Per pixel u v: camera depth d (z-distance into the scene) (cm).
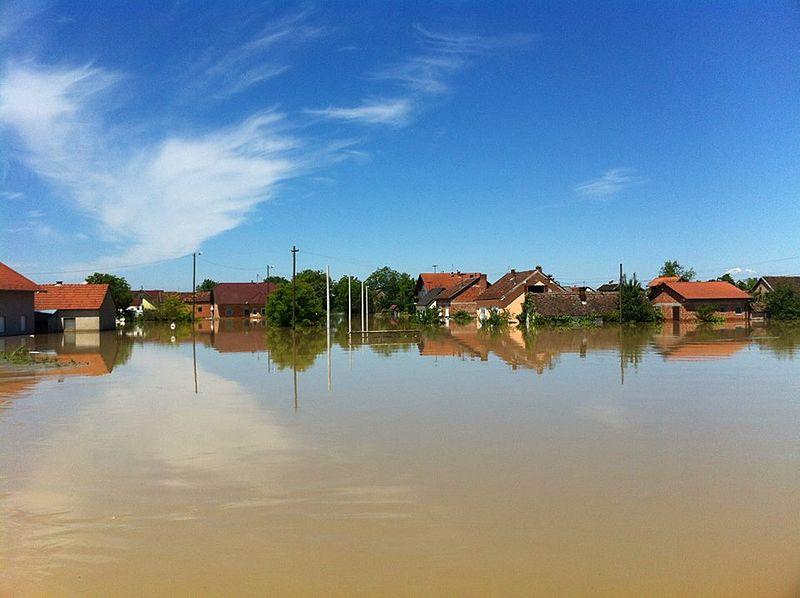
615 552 746
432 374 2361
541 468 1091
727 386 2000
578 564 716
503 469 1085
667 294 7562
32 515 879
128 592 667
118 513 885
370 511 884
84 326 5675
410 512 880
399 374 2367
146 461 1145
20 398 1842
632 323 6625
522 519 850
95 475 1061
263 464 1121
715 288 7625
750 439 1295
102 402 1767
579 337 4475
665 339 4172
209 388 2025
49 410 1645
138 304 12019
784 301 7269
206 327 6638
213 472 1074
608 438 1307
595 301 7025
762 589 657
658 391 1906
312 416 1551
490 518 854
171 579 693
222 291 10369
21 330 4988
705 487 982
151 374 2400
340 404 1716
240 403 1741
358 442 1281
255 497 945
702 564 714
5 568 722
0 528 834
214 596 656
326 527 828
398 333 5056
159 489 987
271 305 6488
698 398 1781
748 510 879
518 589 662
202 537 800
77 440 1307
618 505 902
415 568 711
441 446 1246
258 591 665
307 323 6253
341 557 740
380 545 771
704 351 3238
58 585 683
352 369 2544
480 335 4822
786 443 1260
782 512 871
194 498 943
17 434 1364
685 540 778
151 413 1602
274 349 3581
